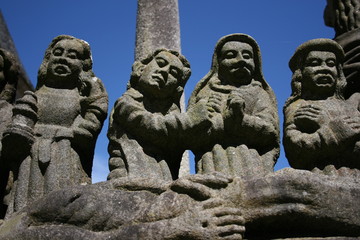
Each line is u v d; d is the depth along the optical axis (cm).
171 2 494
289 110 336
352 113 328
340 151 312
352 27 419
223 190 273
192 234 255
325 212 267
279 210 267
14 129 310
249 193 272
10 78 381
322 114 322
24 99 322
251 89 334
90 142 329
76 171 316
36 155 312
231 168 308
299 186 270
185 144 324
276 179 273
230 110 315
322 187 271
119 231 263
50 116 327
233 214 262
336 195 271
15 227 271
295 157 321
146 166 309
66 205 274
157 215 264
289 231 274
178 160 332
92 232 268
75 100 335
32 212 275
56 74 340
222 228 255
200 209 262
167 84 326
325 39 342
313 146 313
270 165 316
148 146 319
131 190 279
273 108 335
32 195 300
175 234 255
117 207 272
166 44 472
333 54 341
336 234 271
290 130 323
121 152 316
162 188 277
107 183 283
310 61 339
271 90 340
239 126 317
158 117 318
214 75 340
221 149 317
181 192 271
